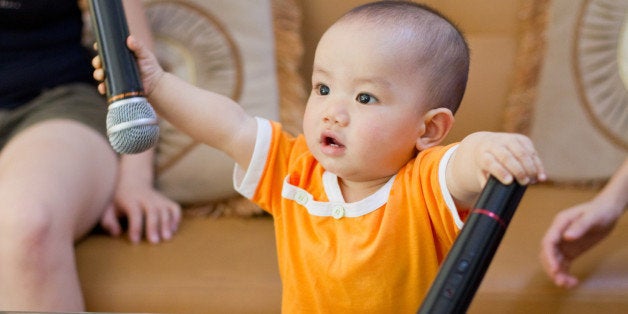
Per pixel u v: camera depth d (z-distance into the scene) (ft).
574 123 4.34
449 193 2.38
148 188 4.10
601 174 4.31
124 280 3.55
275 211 2.79
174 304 3.47
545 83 4.38
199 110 2.68
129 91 2.35
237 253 3.72
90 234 3.99
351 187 2.64
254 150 2.73
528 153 2.04
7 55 4.27
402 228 2.51
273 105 4.32
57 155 3.64
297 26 4.45
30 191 3.40
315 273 2.60
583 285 3.36
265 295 3.44
